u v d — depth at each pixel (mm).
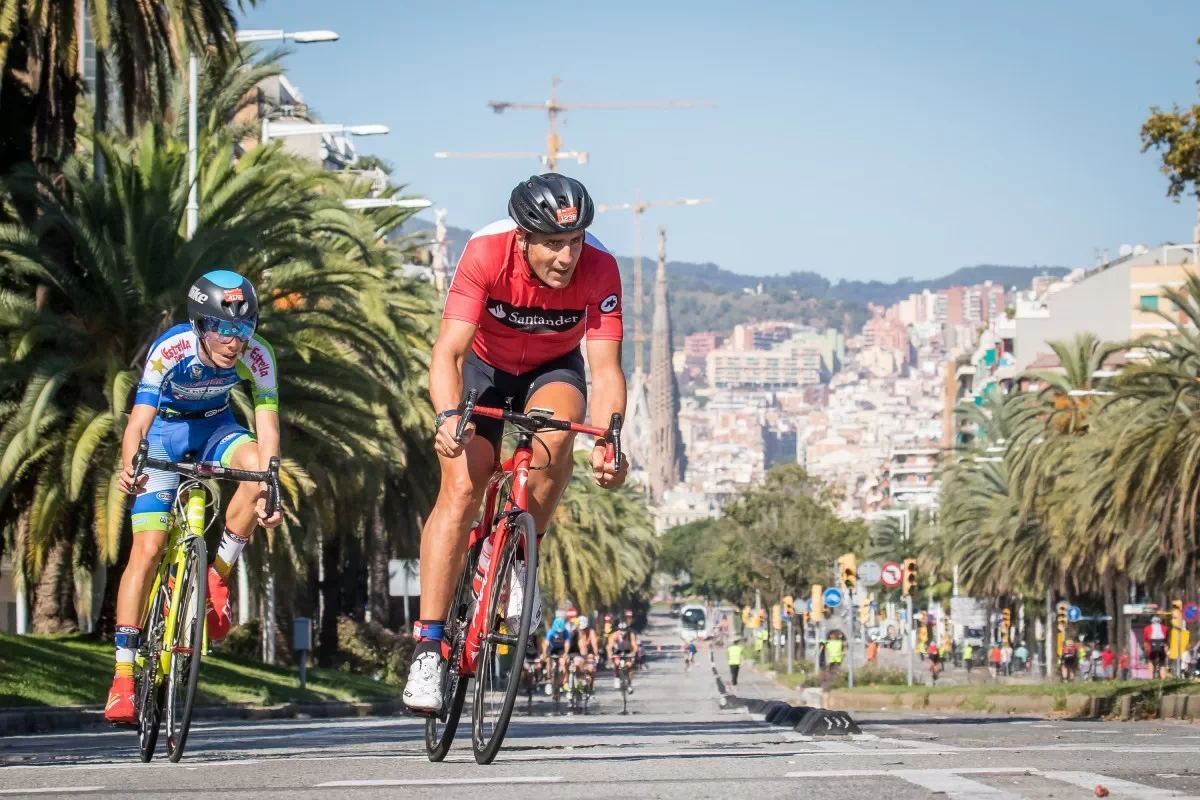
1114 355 122312
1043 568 72750
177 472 8578
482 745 7332
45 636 33531
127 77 31641
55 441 29641
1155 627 63000
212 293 8398
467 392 7711
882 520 156000
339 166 99500
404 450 43562
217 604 8609
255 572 34625
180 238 31422
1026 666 98188
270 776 7477
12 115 31516
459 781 7023
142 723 8766
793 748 9781
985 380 159750
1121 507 42781
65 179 32531
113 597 34281
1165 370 44031
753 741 11328
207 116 41469
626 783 6828
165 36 31812
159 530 8672
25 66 31344
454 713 7695
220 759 9078
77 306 30500
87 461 27922
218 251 30562
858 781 6891
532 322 7633
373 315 32406
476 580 7562
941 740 12156
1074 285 132000
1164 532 42906
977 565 83250
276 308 32656
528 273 7480
